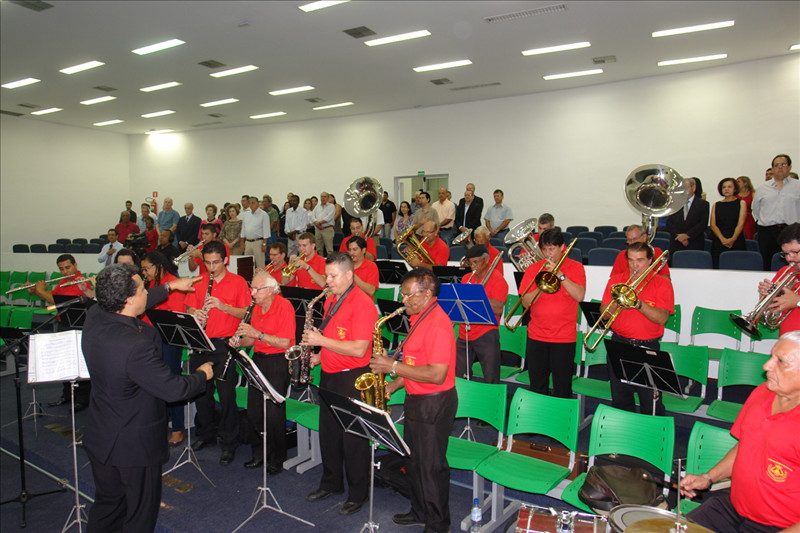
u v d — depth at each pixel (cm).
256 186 1531
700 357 386
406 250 597
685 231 659
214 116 1389
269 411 372
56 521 346
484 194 1217
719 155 974
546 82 1059
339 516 322
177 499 345
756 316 296
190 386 253
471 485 363
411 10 689
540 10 689
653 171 458
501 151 1191
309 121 1439
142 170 1698
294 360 325
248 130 1532
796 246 283
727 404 375
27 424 480
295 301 480
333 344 288
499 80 1038
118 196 1689
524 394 317
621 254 495
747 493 209
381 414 223
